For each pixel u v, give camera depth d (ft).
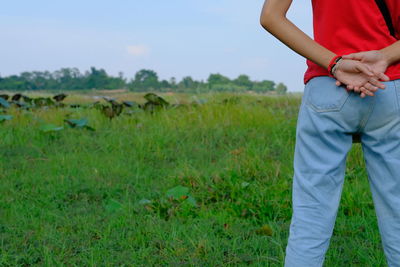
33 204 13.14
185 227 11.04
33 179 15.57
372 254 9.28
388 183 5.74
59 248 9.91
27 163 17.75
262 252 9.55
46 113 26.71
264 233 10.61
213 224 11.47
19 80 165.17
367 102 5.50
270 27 5.76
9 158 18.33
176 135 22.15
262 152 18.86
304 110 5.89
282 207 12.11
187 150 20.17
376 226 10.94
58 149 19.98
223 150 20.15
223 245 9.89
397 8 5.49
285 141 20.94
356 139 6.11
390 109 5.51
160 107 26.63
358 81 5.38
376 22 5.54
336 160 5.75
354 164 16.58
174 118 25.44
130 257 9.34
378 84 5.32
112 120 25.08
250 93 37.96
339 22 5.68
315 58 5.57
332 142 5.71
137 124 23.73
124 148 20.42
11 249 9.78
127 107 28.30
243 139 21.50
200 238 10.05
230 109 26.20
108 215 12.17
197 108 27.30
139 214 12.16
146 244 10.19
